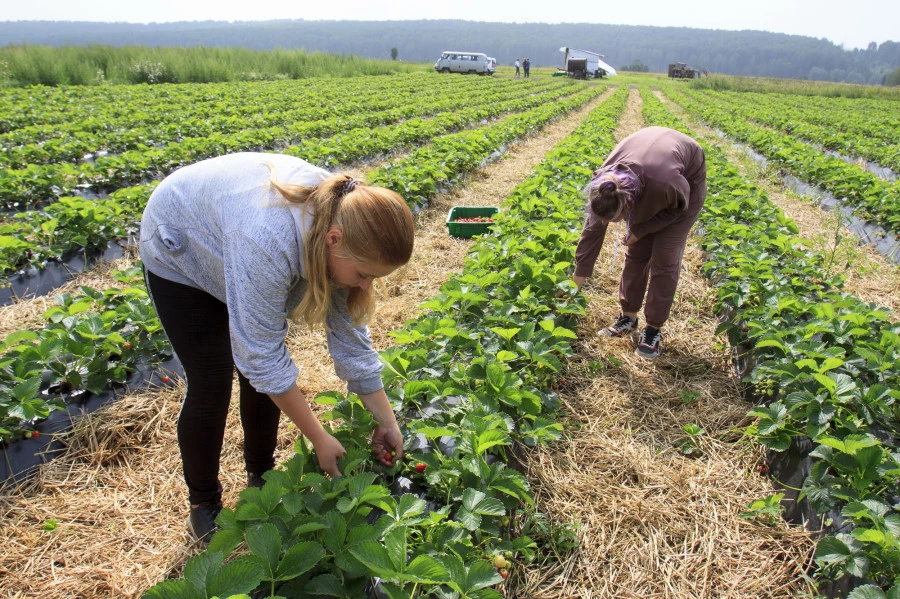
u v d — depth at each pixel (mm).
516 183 11172
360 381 2686
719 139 17906
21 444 3605
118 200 7285
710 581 3088
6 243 5598
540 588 2969
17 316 5316
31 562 2982
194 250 2297
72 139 10750
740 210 8414
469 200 9953
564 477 3684
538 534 3188
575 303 4988
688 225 4648
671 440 4113
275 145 12656
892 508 2979
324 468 2686
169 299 2432
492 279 4852
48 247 6172
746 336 4977
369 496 2467
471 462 2861
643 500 3566
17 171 7945
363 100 21984
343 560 2277
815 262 6621
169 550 3057
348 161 11227
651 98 31953
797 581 3066
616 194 4055
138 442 3807
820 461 3314
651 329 5004
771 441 3711
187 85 25547
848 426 3420
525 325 4254
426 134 13930
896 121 22375
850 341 4309
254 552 2201
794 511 3459
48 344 3916
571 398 4473
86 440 3760
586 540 3260
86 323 4172
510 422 3412
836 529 3137
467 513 2656
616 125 19328
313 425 2492
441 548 2576
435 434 2994
